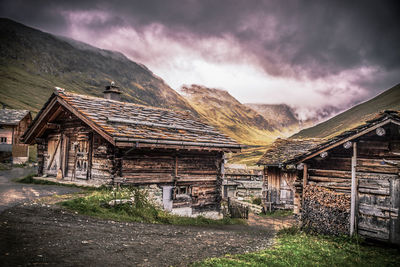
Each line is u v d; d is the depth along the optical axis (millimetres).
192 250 6945
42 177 14883
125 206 10164
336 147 10852
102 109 13156
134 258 5703
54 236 6297
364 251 8602
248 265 6082
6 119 44531
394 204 9078
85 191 11438
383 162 9562
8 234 6020
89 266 4969
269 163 20109
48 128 14766
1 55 197750
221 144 14664
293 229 11312
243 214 16844
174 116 16641
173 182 13438
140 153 12305
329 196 10586
